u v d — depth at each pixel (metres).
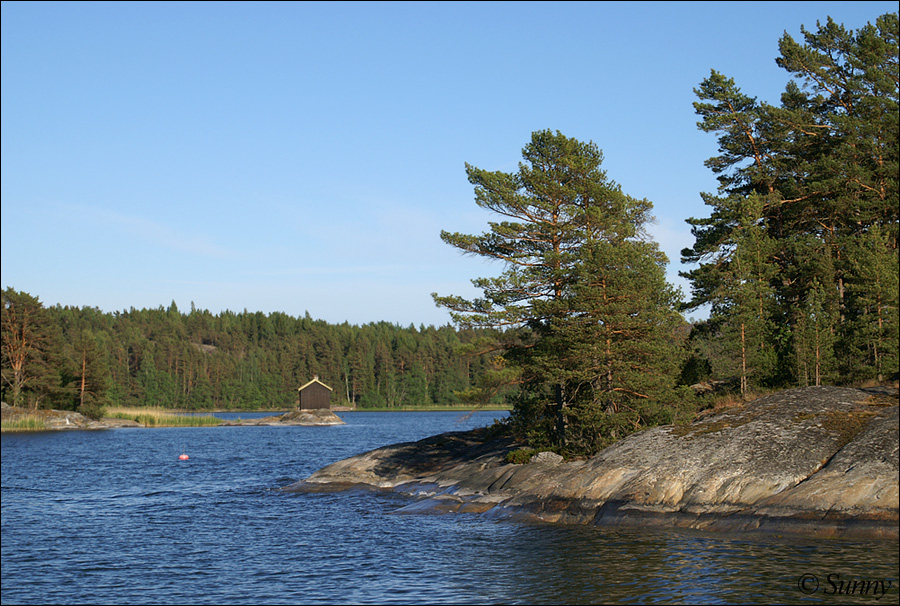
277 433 102.75
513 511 29.94
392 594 19.47
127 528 29.91
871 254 37.47
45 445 79.19
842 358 38.16
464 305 40.06
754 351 39.06
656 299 36.94
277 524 30.50
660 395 35.44
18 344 106.62
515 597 18.77
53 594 20.03
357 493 39.16
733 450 27.20
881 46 42.97
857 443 25.00
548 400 40.00
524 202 39.00
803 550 21.28
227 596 19.66
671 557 21.58
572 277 38.47
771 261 45.56
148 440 87.56
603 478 28.70
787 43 45.62
